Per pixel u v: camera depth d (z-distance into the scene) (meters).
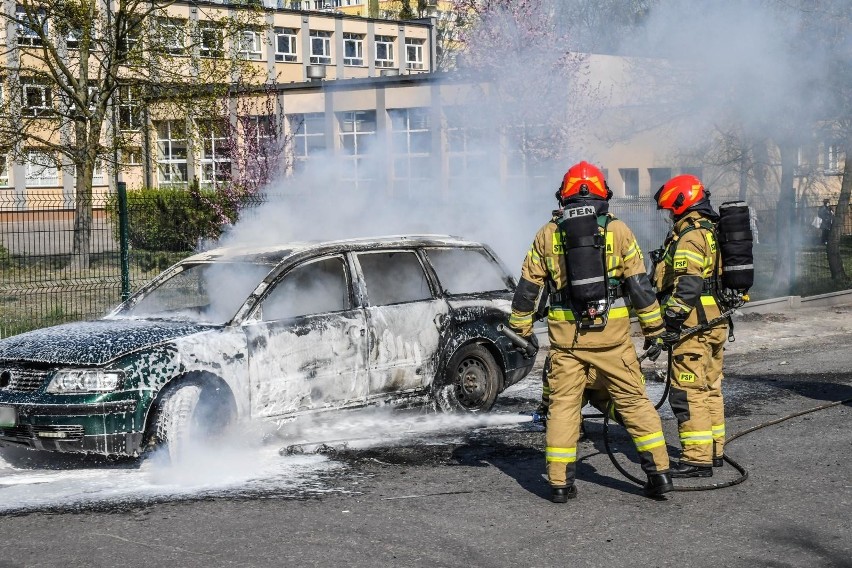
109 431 6.32
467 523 5.24
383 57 60.97
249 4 24.95
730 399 8.84
